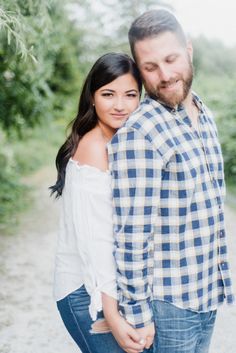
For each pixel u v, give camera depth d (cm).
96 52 1512
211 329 180
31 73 604
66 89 1270
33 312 401
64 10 694
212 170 168
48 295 440
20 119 871
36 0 387
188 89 165
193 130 167
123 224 156
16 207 849
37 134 1645
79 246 167
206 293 169
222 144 930
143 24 161
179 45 161
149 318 159
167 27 159
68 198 175
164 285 162
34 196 970
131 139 156
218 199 170
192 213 161
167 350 166
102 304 164
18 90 729
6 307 411
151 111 160
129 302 158
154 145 154
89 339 177
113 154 160
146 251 156
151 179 154
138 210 154
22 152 1480
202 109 177
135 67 179
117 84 176
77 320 177
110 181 165
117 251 158
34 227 713
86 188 165
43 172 1330
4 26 318
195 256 162
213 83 1281
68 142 181
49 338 355
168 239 160
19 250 588
